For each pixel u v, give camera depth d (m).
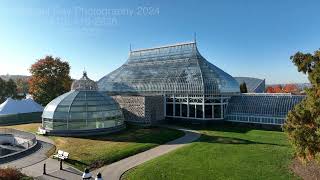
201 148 37.53
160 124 60.19
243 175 26.83
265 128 54.31
